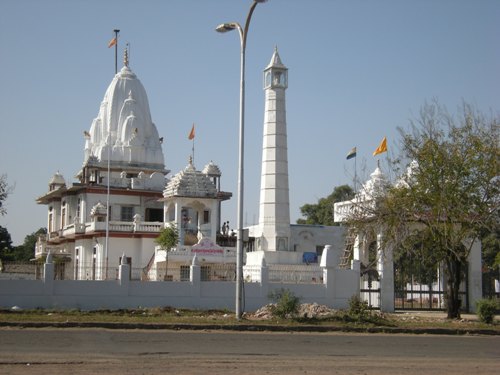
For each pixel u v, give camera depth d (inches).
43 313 1405.0
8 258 3973.9
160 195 3038.9
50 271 1556.3
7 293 1525.6
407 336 1202.6
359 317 1350.9
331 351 929.5
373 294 1860.2
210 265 2349.9
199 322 1253.1
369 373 745.6
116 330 1151.6
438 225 1567.4
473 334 1290.6
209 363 782.5
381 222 1625.2
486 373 774.5
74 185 2972.4
